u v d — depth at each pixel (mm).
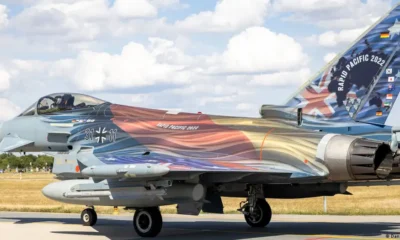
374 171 17484
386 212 27000
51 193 20188
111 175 17594
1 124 24875
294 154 18562
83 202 19656
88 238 19281
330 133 19188
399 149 18531
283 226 22047
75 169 21266
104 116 22750
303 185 20906
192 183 18734
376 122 19891
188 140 20391
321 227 21547
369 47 20188
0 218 26125
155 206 19000
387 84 19922
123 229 21656
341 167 17859
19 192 56031
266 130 19672
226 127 20344
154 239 18969
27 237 19594
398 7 20078
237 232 20438
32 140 23797
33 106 24375
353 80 20219
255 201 20828
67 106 23781
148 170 17062
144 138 21172
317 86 20594
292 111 20250
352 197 43656
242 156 19250
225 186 20688
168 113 21922
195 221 24438
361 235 19125
